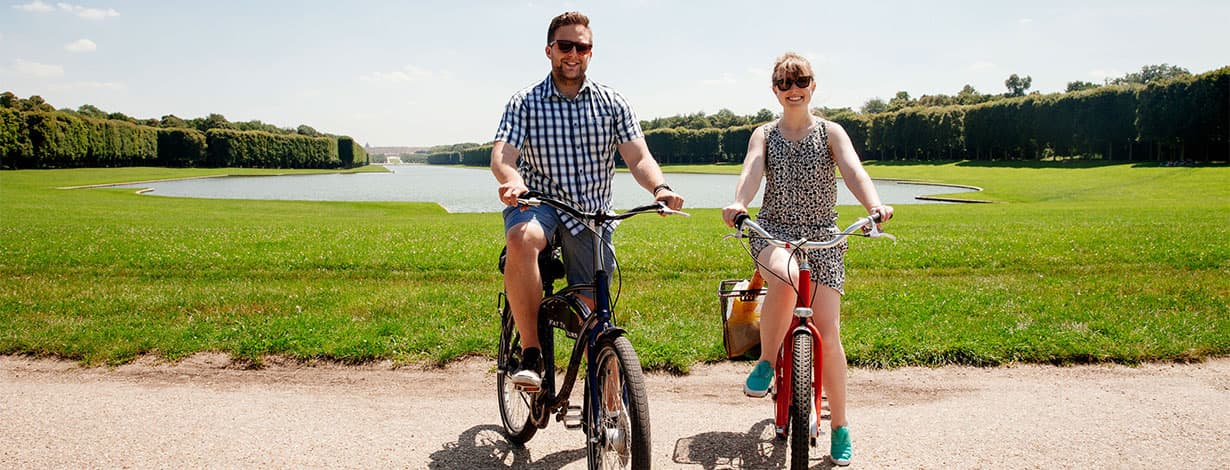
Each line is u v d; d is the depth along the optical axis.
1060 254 11.35
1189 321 6.37
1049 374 5.32
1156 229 14.80
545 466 3.88
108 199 39.00
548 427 4.42
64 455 3.95
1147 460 3.82
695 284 9.08
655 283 9.21
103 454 3.96
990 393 4.95
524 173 3.80
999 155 96.06
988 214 24.22
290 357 5.82
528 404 3.91
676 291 8.34
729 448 4.05
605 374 3.29
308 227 18.75
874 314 7.05
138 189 55.75
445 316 7.07
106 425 4.40
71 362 5.73
